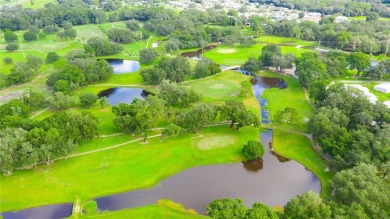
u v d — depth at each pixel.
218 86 198.62
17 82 198.12
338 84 163.88
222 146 137.12
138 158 128.88
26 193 110.25
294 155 133.25
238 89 194.50
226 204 84.12
